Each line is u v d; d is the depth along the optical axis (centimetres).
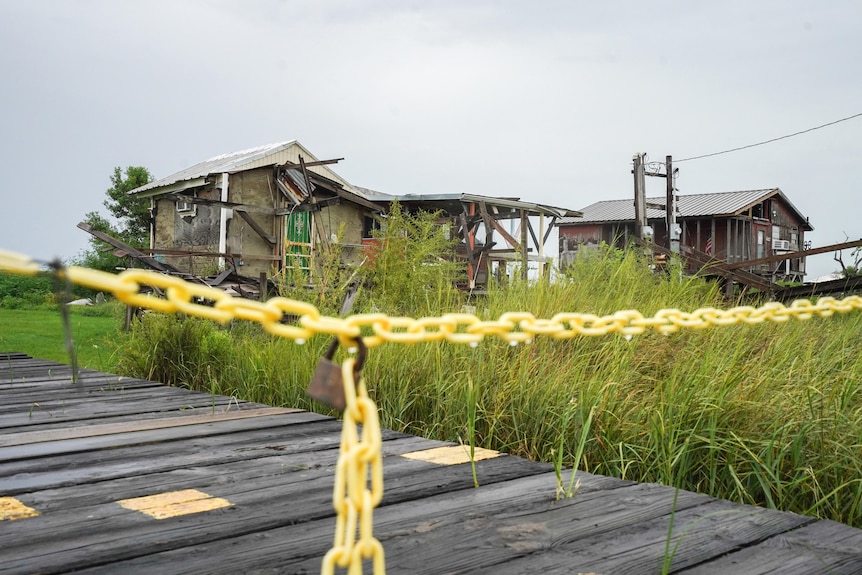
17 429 418
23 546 223
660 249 810
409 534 236
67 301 63
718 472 339
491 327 110
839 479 314
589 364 446
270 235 2036
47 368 713
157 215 2319
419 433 448
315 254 1900
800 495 317
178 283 71
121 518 252
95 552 218
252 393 573
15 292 2548
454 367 468
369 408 75
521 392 404
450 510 263
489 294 570
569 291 583
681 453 318
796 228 5175
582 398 372
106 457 348
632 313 146
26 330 1492
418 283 756
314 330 81
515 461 341
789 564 216
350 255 2188
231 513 258
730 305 722
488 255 1505
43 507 265
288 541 229
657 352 445
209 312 73
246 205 1828
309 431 415
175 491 288
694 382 371
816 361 438
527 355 439
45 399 527
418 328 97
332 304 741
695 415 352
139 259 1297
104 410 479
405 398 465
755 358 427
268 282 1248
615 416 364
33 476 310
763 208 4766
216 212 2028
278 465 333
